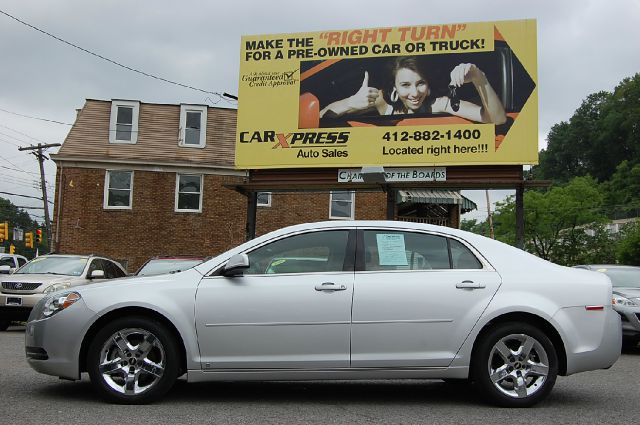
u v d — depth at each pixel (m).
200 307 5.58
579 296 5.76
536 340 5.62
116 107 25.78
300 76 17.34
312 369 5.57
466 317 5.62
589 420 5.20
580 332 5.70
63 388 6.32
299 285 5.64
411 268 5.80
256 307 5.58
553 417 5.30
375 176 15.59
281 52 17.52
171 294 5.63
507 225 44.56
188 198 25.27
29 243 37.12
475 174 16.31
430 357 5.59
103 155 25.03
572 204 42.41
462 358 5.60
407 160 16.50
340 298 5.61
